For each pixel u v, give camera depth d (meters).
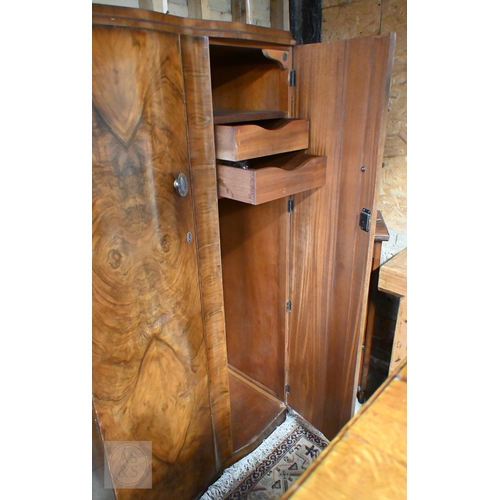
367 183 1.08
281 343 1.65
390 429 0.46
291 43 1.12
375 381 1.74
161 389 1.02
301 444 1.58
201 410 1.20
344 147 1.11
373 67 0.97
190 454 1.21
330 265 1.29
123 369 0.89
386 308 1.60
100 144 0.73
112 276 0.81
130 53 0.74
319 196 1.24
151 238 0.87
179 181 0.90
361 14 1.36
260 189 0.99
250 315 1.76
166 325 0.98
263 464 1.49
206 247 1.05
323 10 1.46
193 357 1.10
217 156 1.02
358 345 1.27
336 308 1.32
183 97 0.87
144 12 0.75
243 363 1.93
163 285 0.93
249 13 1.31
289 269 1.47
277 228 1.45
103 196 0.76
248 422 1.64
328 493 0.39
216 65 1.32
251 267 1.64
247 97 1.29
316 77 1.11
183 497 1.22
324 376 1.48
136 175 0.81
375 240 1.29
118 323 0.85
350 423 0.47
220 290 1.14
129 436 0.96
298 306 1.50
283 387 1.73
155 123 0.82
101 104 0.72
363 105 1.02
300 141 1.15
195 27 0.86
